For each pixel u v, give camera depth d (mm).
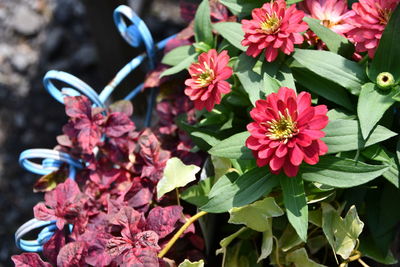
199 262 539
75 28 1681
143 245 532
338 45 556
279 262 570
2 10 1746
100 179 619
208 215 575
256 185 518
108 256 545
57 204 585
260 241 602
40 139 1487
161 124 658
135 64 685
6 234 1344
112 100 1253
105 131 624
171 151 633
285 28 528
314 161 485
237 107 598
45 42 1663
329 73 538
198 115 611
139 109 1188
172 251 578
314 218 552
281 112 494
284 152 486
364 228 577
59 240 582
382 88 518
